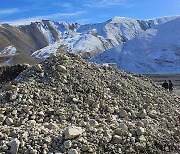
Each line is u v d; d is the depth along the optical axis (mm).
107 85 13336
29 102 10836
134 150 8773
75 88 12312
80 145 8258
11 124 9805
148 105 12477
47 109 10750
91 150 8203
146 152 8930
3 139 8422
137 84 14852
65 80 12633
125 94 12969
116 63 102812
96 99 11914
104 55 111188
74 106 11148
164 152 9219
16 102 10930
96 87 12672
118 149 8609
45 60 14336
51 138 8500
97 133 8953
